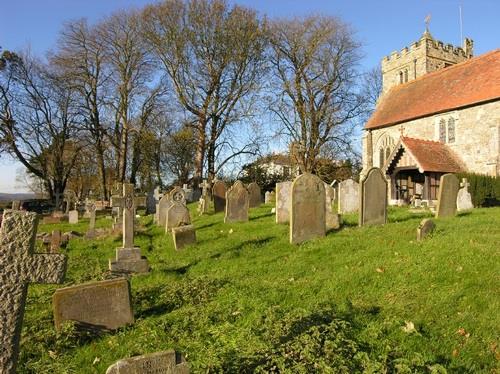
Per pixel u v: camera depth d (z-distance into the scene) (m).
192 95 36.00
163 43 34.34
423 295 5.88
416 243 8.52
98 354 4.96
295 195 10.10
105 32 36.22
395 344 4.56
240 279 7.69
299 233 10.16
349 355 4.15
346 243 9.43
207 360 4.04
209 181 35.59
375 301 5.91
